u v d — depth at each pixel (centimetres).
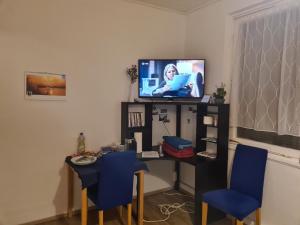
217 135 267
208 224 257
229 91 281
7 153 238
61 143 264
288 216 215
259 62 246
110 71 289
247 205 204
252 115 254
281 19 226
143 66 297
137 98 309
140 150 293
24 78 240
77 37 266
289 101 219
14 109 238
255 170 222
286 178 216
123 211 286
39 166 254
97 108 284
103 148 279
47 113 255
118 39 291
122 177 217
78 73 269
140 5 304
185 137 338
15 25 234
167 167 345
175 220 266
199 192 252
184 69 296
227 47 279
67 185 271
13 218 245
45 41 249
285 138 229
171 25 329
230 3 270
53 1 250
